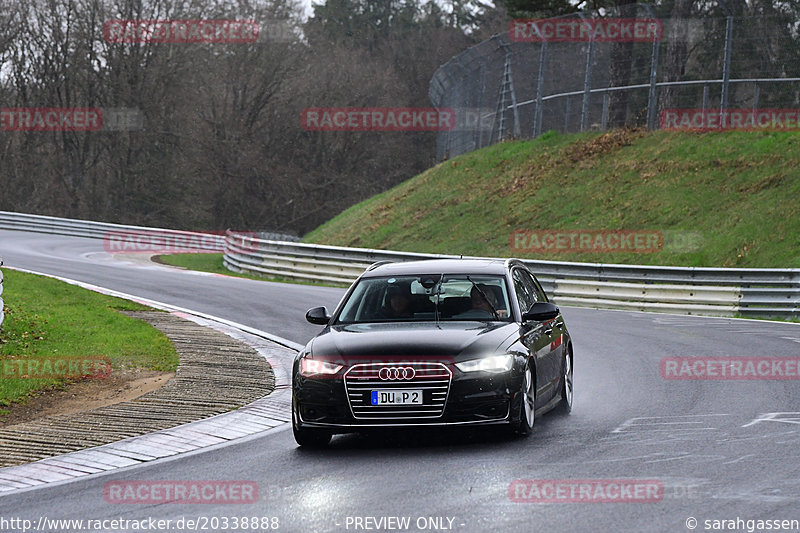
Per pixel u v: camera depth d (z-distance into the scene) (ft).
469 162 481.87
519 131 486.38
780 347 186.70
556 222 392.06
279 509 78.59
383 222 460.96
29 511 81.76
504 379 101.50
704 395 135.33
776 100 473.26
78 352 172.76
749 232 334.85
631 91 513.04
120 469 98.53
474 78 515.91
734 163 384.47
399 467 93.45
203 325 220.43
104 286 300.81
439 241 414.82
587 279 288.92
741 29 463.01
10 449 108.06
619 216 377.50
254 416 126.82
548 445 101.96
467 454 98.58
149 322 223.30
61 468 99.19
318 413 102.06
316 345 105.91
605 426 113.09
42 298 247.29
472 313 112.68
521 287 121.49
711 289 262.67
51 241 524.52
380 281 118.83
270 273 365.40
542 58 468.75
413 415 100.27
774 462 90.79
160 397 139.13
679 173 392.27
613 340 200.03
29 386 143.13
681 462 91.91
